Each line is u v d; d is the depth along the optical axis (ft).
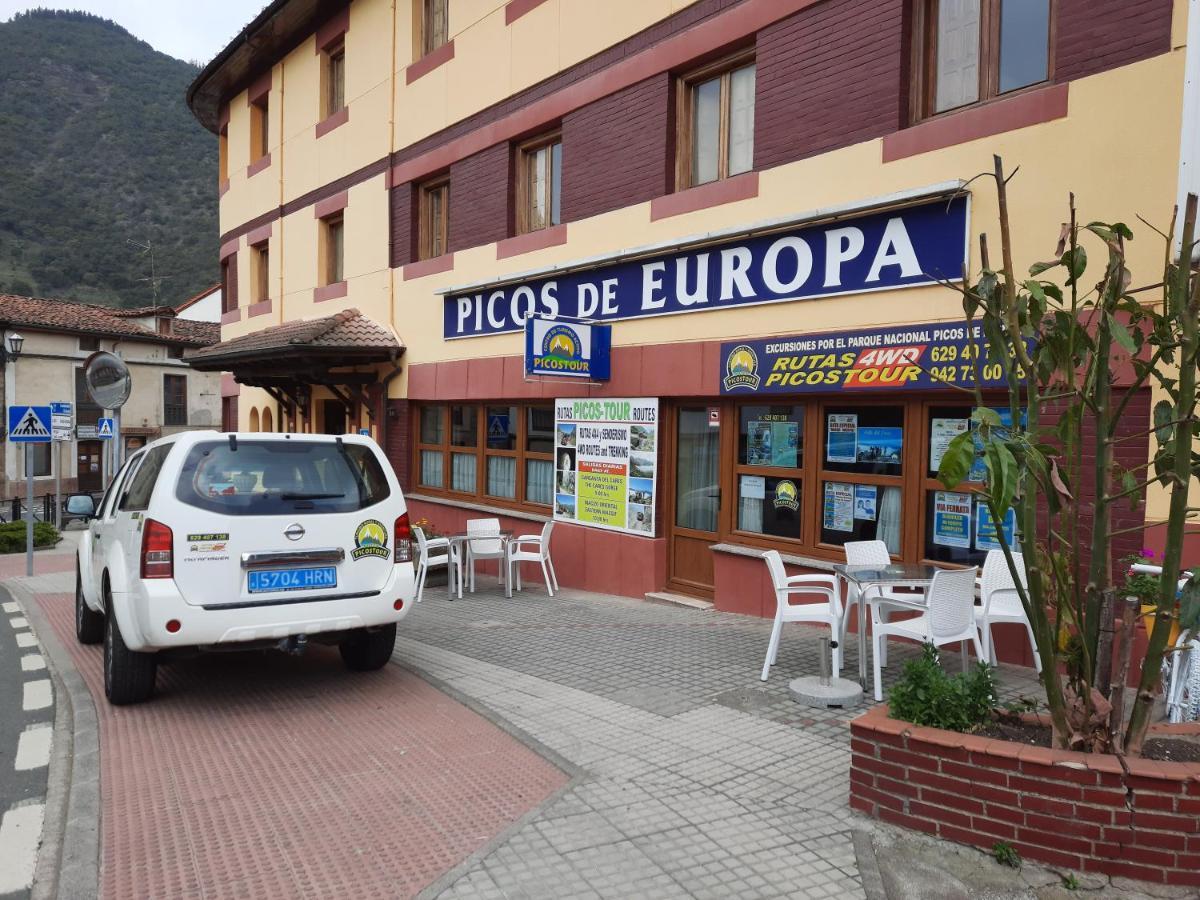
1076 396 12.60
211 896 11.02
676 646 24.30
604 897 10.98
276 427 63.82
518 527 38.22
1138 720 11.91
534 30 37.17
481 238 40.52
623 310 32.48
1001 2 22.89
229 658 23.75
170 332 139.44
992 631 21.75
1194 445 18.40
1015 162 21.61
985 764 11.86
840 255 25.17
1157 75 19.34
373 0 48.57
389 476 20.80
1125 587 18.12
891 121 24.26
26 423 45.16
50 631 28.91
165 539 17.78
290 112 57.72
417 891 11.12
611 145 33.27
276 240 59.31
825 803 13.69
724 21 28.78
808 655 23.09
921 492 23.91
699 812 13.44
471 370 40.93
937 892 11.00
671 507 31.71
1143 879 10.91
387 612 19.98
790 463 27.58
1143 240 19.52
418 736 17.17
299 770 15.35
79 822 13.15
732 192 28.43
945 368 22.39
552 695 19.81
